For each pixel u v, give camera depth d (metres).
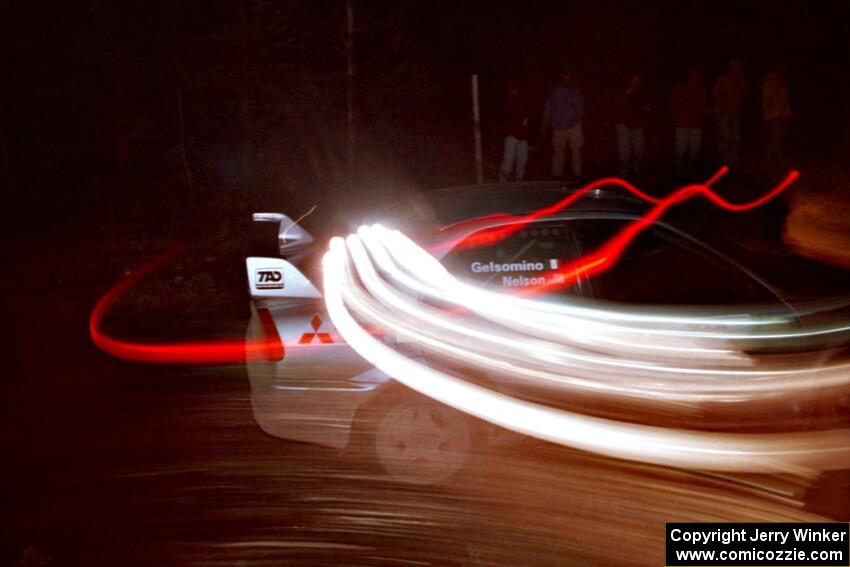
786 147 16.36
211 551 4.53
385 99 15.31
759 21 19.53
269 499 5.01
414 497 4.95
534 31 18.80
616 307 5.23
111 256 13.45
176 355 8.08
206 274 11.27
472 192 5.92
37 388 7.30
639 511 4.53
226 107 16.02
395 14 14.97
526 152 14.05
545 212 5.44
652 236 5.37
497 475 4.96
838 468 4.58
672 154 15.58
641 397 4.89
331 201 14.34
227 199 14.94
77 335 9.19
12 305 10.83
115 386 7.25
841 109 17.98
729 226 8.05
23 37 15.73
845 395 4.84
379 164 15.30
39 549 4.60
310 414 5.19
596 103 18.11
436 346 5.15
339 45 14.78
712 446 4.69
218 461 5.57
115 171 16.19
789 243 9.03
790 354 5.00
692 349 5.03
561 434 4.85
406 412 5.13
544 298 5.27
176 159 16.02
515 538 4.48
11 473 5.55
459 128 16.78
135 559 4.48
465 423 5.07
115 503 5.09
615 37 19.28
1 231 14.77
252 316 5.37
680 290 5.28
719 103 14.96
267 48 14.99
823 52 19.03
